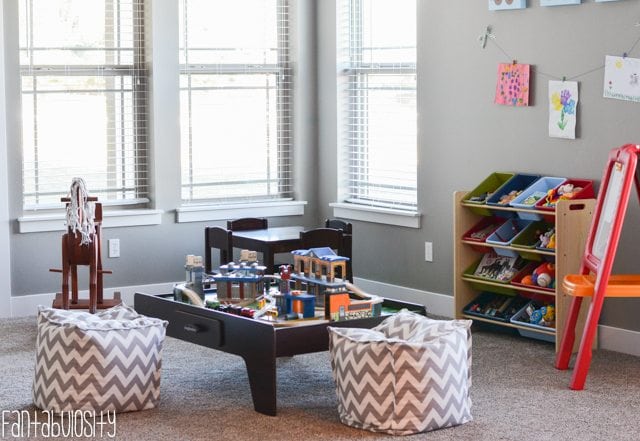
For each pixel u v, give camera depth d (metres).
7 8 5.50
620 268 4.74
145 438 3.54
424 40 5.64
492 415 3.79
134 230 5.96
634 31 4.57
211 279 4.49
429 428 3.58
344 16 6.23
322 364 4.56
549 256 4.95
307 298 4.03
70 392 3.74
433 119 5.63
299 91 6.42
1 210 5.53
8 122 5.56
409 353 3.54
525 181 5.09
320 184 6.51
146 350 3.85
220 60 6.25
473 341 5.02
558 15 4.90
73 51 5.80
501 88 5.20
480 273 5.18
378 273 6.09
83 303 5.22
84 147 5.87
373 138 6.15
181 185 6.11
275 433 3.59
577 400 4.00
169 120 6.02
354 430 3.61
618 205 4.11
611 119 4.70
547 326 4.83
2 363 4.58
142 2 5.95
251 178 6.42
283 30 6.45
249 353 3.86
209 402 3.97
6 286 5.57
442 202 5.61
